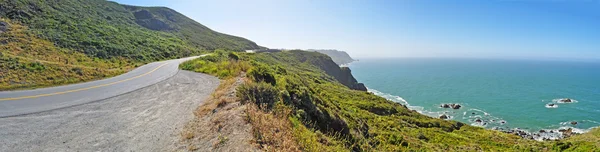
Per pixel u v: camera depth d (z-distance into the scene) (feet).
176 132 26.45
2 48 88.89
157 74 79.71
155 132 26.81
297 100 42.68
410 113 146.41
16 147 22.93
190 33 315.58
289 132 22.66
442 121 141.59
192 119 30.66
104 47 126.00
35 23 125.08
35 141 24.44
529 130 165.27
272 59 247.91
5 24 110.93
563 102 248.11
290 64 267.59
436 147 70.13
